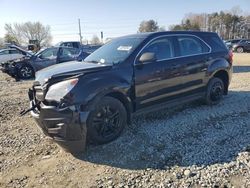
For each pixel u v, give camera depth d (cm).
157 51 536
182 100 580
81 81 432
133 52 505
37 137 537
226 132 493
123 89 471
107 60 511
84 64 495
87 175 389
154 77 518
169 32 570
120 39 575
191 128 517
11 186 381
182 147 445
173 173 377
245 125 522
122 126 477
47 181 385
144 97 510
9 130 586
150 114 595
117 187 356
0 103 831
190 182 354
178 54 566
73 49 1516
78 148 434
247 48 3262
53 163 430
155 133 500
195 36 613
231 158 403
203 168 383
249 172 367
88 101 427
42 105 434
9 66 1456
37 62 1465
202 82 614
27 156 461
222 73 670
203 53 617
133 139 480
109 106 455
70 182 377
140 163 408
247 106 639
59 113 415
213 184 347
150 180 366
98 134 448
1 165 438
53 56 1470
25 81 1384
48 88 430
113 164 411
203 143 455
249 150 423
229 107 637
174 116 584
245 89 830
